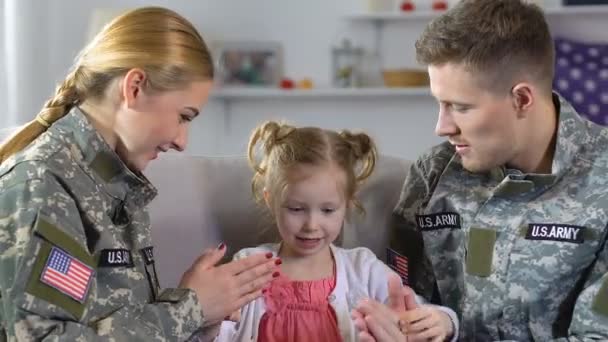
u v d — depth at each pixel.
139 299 1.33
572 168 1.53
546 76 1.49
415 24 4.14
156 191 1.40
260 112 4.29
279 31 4.24
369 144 1.67
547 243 1.51
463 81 1.44
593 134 1.55
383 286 1.64
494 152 1.49
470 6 1.47
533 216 1.54
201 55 1.33
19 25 3.56
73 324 1.18
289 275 1.61
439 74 1.46
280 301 1.58
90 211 1.27
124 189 1.35
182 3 4.24
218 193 1.76
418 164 1.74
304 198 1.56
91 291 1.23
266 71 4.24
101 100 1.30
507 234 1.55
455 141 1.50
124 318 1.25
